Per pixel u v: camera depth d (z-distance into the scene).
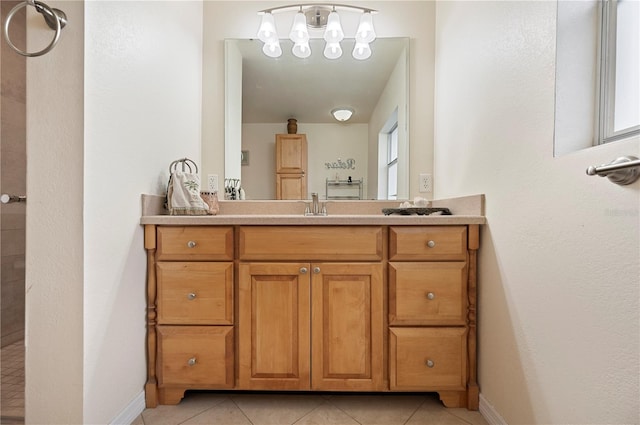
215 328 1.25
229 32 1.86
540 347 0.89
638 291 0.62
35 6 0.89
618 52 0.75
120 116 1.13
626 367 0.64
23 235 1.83
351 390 1.25
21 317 1.80
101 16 1.02
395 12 1.84
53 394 0.96
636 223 0.62
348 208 1.82
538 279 0.90
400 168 1.85
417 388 1.24
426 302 1.24
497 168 1.12
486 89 1.20
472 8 1.32
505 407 1.07
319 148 1.90
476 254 1.26
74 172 0.96
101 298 1.03
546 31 0.86
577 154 0.76
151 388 1.25
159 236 1.26
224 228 1.26
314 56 1.87
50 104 0.96
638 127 0.70
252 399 1.33
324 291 1.26
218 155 1.87
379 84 1.86
